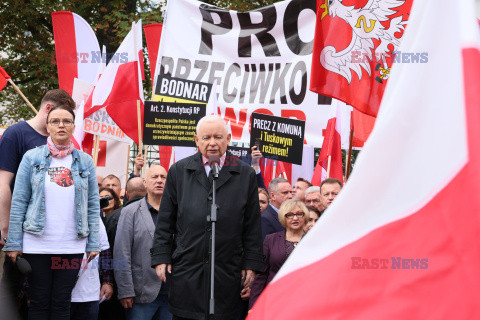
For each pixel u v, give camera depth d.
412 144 1.58
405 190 1.56
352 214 1.58
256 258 4.49
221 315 4.31
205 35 9.22
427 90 1.60
